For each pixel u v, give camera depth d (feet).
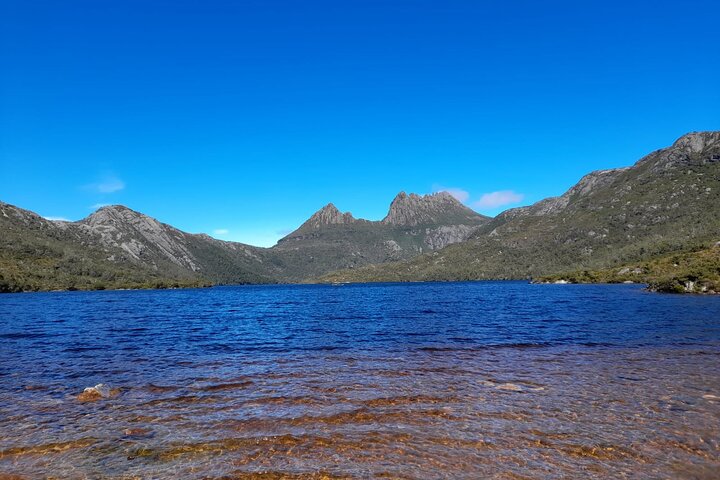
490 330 109.81
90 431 39.40
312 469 31.63
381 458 33.27
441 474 30.55
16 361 73.15
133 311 210.59
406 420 41.50
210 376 60.64
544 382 54.95
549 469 31.01
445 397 48.83
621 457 32.78
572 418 41.29
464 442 36.04
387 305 228.84
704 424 39.22
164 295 485.56
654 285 279.28
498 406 45.29
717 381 54.39
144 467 32.17
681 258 438.81
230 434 38.47
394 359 72.08
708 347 79.10
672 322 118.62
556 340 91.20
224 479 30.22
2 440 37.37
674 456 32.83
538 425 39.60
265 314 183.62
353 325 128.57
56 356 78.02
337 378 58.65
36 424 41.27
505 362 68.33
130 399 49.39
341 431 38.88
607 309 166.40
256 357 75.61
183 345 91.45
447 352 78.38
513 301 239.91
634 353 74.38
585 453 33.55
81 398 49.55
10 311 211.00
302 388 53.57
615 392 49.88
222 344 92.58
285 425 40.55
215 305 269.64
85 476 30.83
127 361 72.64
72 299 371.56
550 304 205.77
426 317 150.20
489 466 31.63
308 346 88.02
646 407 44.24
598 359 69.62
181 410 45.24
